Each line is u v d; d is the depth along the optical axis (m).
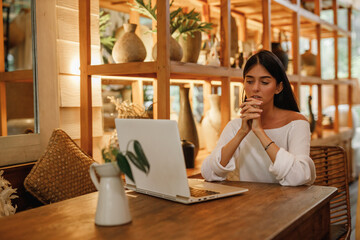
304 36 5.01
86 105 2.34
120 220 1.16
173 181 1.38
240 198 1.46
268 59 1.75
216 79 2.86
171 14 2.27
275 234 1.07
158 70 2.05
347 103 5.47
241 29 3.74
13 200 2.06
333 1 4.75
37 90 2.37
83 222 1.21
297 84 3.59
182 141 2.50
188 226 1.15
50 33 2.32
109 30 3.74
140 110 2.37
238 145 1.81
